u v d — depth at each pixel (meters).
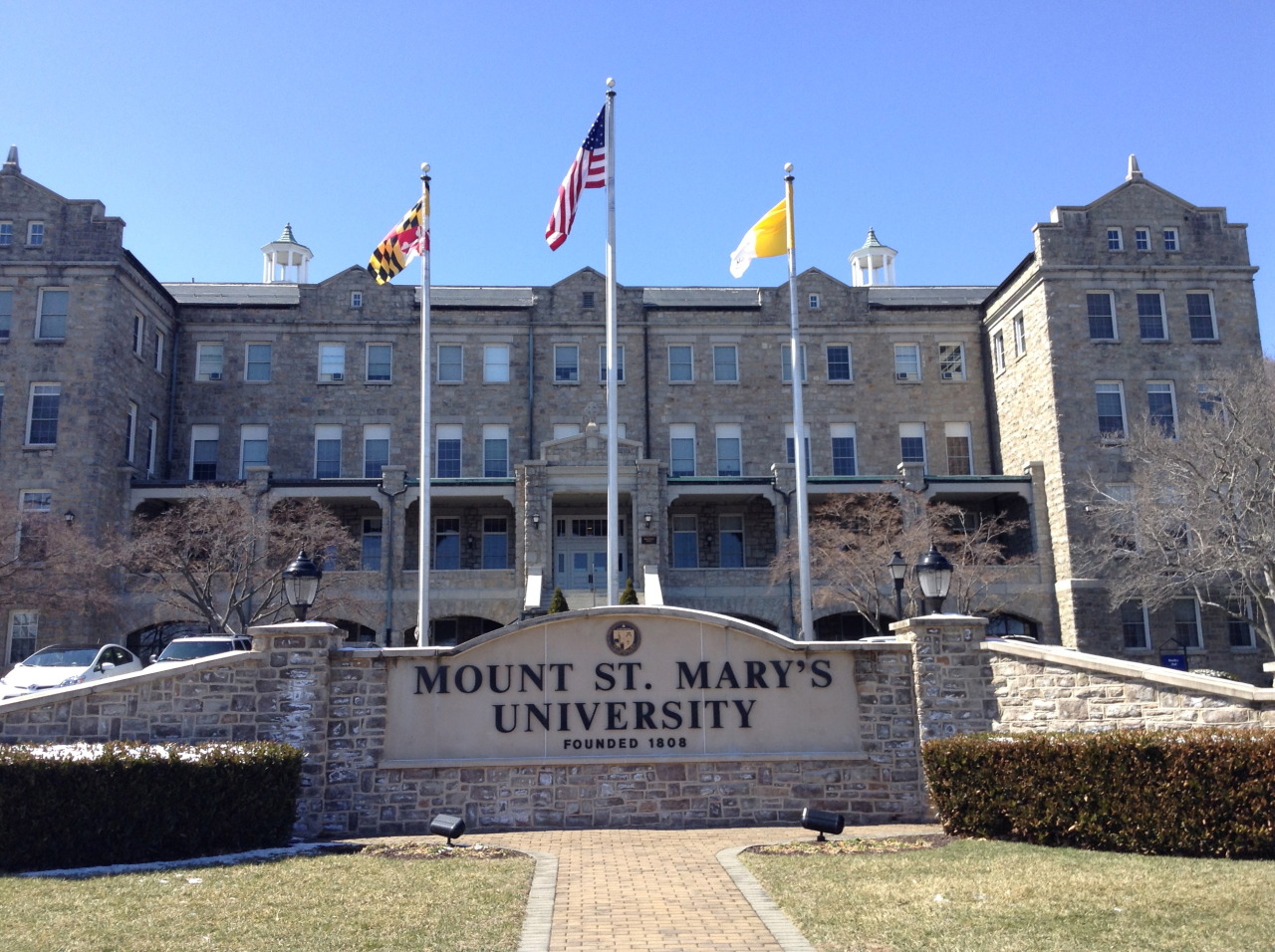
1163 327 41.03
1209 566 31.53
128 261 39.84
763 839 14.40
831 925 9.63
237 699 15.75
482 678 16.28
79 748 13.45
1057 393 40.09
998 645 16.42
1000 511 43.31
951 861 12.18
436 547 42.72
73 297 38.66
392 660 16.23
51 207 39.28
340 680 16.12
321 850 13.59
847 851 13.09
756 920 9.88
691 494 39.81
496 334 45.34
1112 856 12.41
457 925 9.73
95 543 35.66
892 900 10.42
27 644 35.28
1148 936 9.10
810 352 46.03
